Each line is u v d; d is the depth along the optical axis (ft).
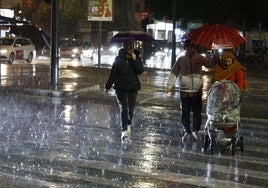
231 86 29.58
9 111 46.70
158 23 179.01
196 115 34.71
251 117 48.01
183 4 138.10
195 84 33.81
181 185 24.43
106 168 27.37
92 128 39.32
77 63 131.75
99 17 93.71
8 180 24.56
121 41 43.83
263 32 188.55
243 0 134.51
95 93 61.26
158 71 98.89
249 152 32.40
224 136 30.71
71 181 24.72
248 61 144.25
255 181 25.57
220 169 27.76
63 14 210.38
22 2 221.87
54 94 58.65
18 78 73.20
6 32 155.74
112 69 34.12
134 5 236.22
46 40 146.41
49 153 30.48
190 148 32.86
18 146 32.09
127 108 34.35
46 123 41.01
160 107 52.95
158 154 30.99
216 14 137.39
